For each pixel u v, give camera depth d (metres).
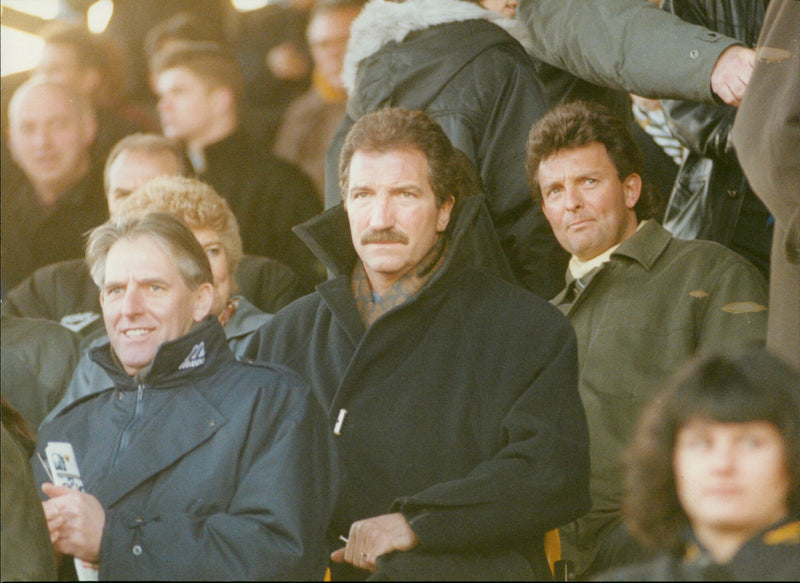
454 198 9.66
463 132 11.43
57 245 15.96
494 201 11.56
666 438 6.76
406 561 8.39
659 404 6.86
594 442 10.04
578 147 10.86
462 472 8.98
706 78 10.98
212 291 9.22
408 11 11.91
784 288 9.49
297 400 8.57
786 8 9.44
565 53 11.89
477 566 8.55
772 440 6.58
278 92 16.33
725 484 6.60
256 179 15.81
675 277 10.52
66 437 8.95
